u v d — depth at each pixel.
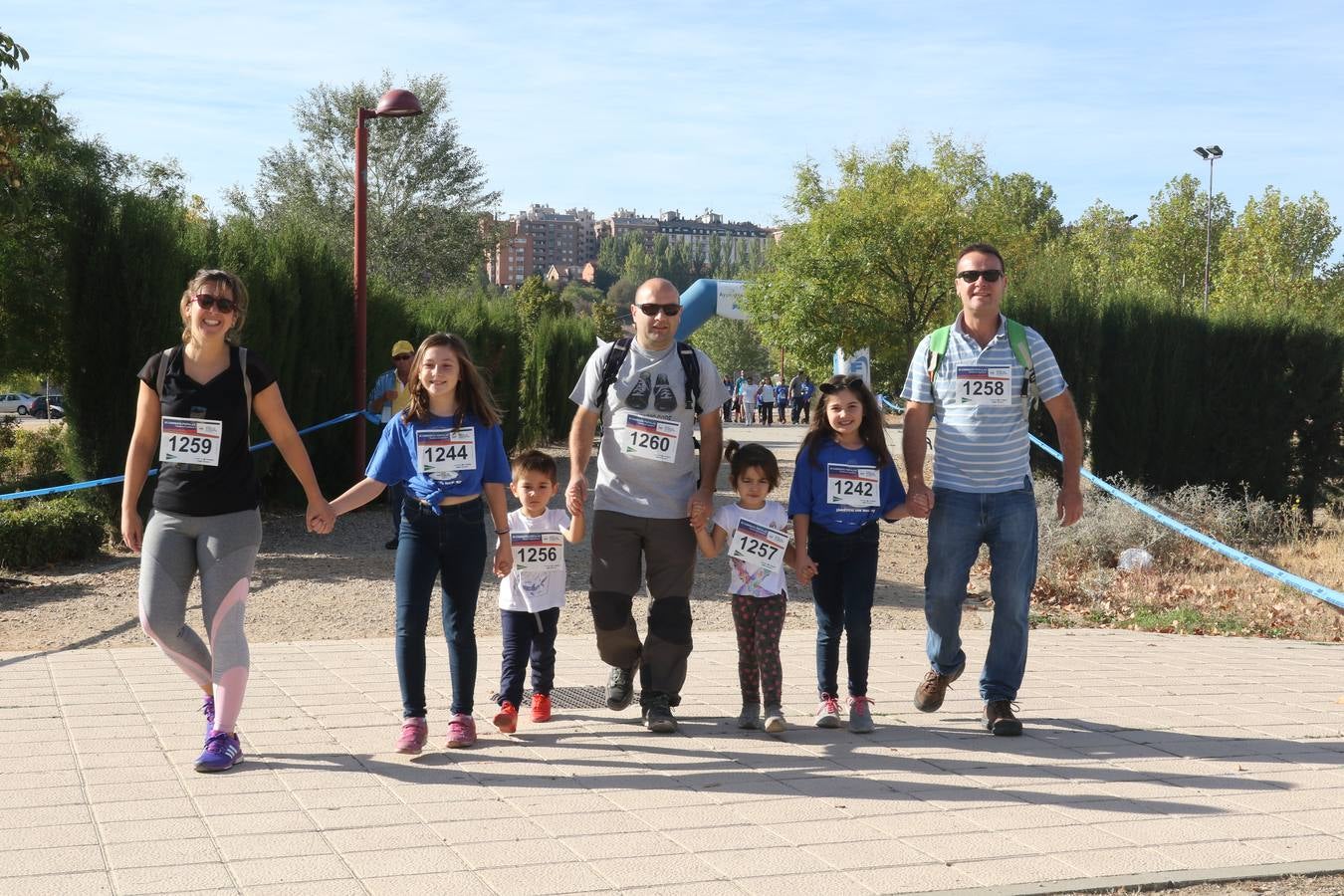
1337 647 9.21
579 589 10.99
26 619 9.22
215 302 5.23
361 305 16.86
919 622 9.80
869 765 5.45
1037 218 74.25
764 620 6.02
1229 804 4.89
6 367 18.92
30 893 3.82
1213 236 55.25
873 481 6.05
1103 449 17.48
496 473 5.76
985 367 6.00
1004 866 4.17
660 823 4.59
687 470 6.08
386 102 16.77
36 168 17.80
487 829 4.49
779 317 33.56
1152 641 9.21
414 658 5.52
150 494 12.86
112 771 5.18
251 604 9.96
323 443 16.95
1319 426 17.36
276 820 4.56
